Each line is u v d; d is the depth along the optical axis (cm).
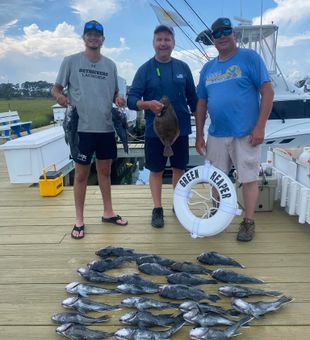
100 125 363
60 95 352
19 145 593
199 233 354
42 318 242
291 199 409
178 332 224
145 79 372
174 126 353
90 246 358
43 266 315
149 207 478
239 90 338
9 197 542
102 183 406
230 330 217
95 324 233
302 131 758
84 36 340
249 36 900
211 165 366
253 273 297
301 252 334
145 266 300
